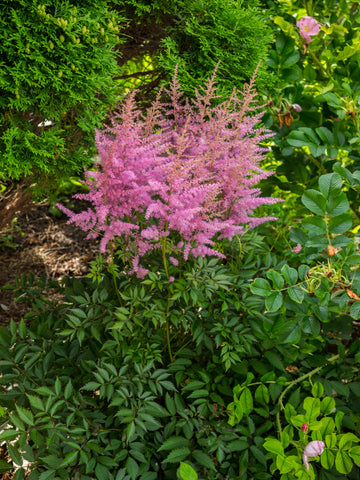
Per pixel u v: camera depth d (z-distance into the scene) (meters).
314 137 2.46
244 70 2.29
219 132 1.79
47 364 1.77
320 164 2.89
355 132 2.58
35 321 2.01
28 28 1.66
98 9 1.89
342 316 2.10
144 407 1.54
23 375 1.70
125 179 1.59
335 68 2.84
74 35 1.72
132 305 1.68
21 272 3.37
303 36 2.61
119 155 1.63
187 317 1.77
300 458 1.52
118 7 2.26
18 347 1.76
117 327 1.59
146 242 1.75
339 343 1.90
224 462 1.58
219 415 1.76
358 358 1.78
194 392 1.66
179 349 1.93
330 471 1.66
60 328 1.97
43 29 1.68
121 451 1.50
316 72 3.05
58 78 1.70
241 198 1.88
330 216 1.79
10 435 1.39
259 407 1.80
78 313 1.74
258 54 2.33
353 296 1.64
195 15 2.29
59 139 1.83
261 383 1.71
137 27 2.38
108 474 1.44
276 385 1.74
